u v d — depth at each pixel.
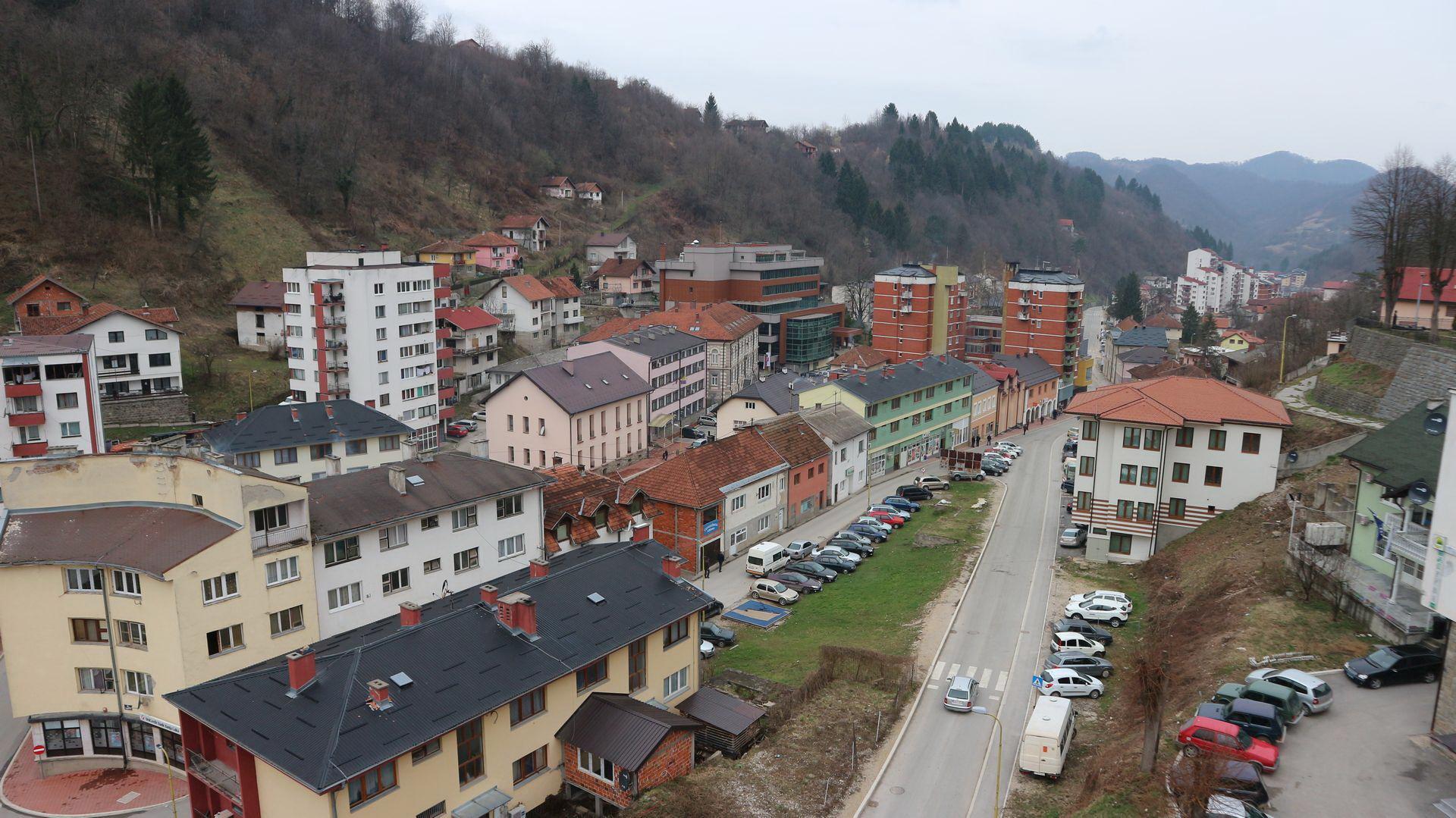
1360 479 49.69
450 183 198.88
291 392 104.50
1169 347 186.25
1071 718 41.44
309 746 30.97
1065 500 87.88
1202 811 29.94
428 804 33.38
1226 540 61.28
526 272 183.25
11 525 45.97
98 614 44.81
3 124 127.81
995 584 63.88
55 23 145.62
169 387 102.12
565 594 42.97
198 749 35.19
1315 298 165.88
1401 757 34.53
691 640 46.12
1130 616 56.69
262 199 152.88
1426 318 100.06
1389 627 43.72
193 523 44.97
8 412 74.06
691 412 125.94
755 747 42.00
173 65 161.62
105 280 119.75
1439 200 86.75
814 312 173.50
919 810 36.88
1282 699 36.75
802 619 60.59
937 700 46.81
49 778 45.91
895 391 102.81
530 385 92.19
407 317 103.44
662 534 70.06
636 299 181.25
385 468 53.78
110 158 135.25
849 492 93.88
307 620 46.78
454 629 38.28
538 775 37.91
